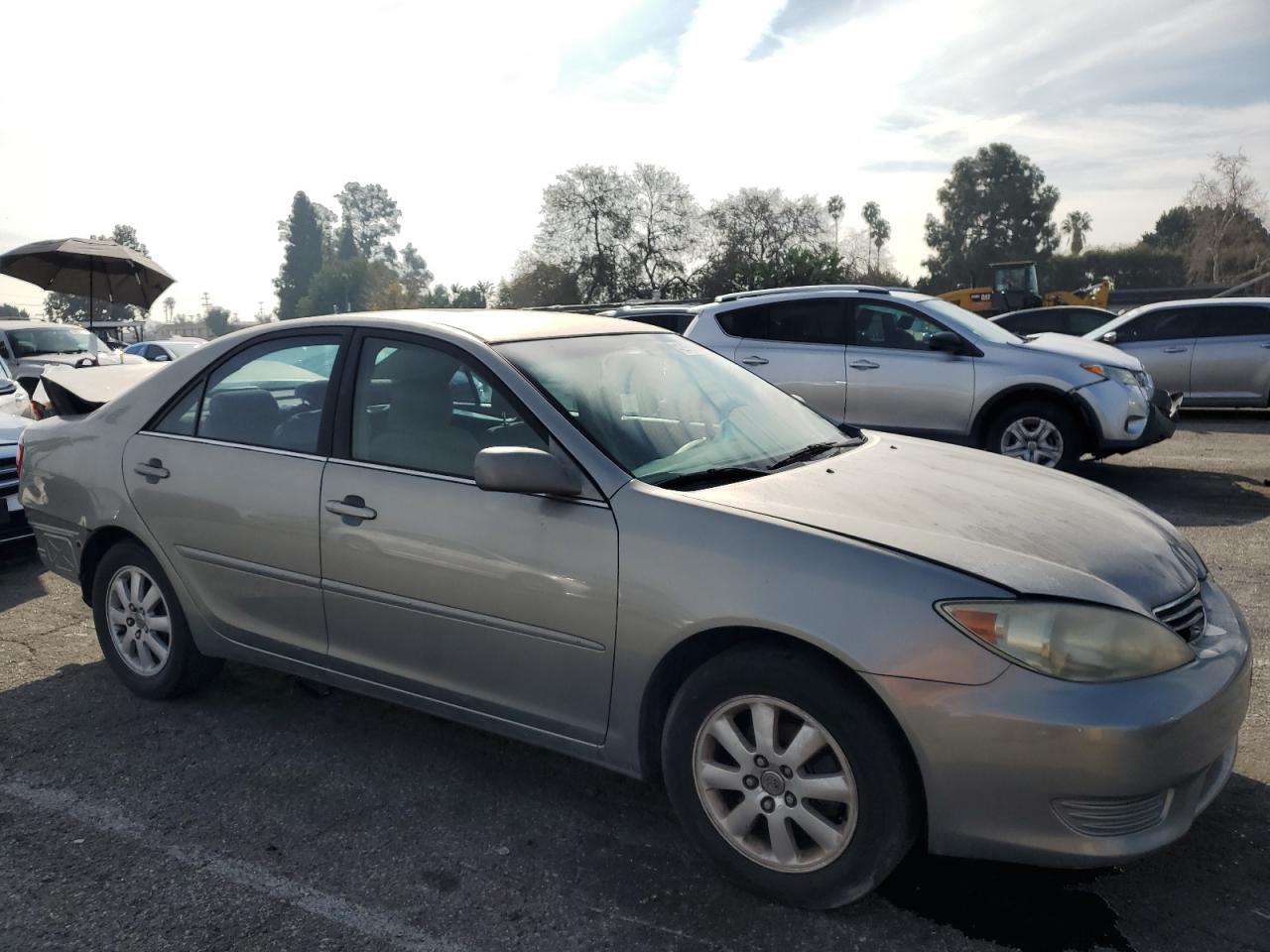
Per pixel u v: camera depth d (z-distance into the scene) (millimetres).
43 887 2781
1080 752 2264
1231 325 12047
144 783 3383
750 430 3439
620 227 53000
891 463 3348
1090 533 2809
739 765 2625
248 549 3566
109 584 4105
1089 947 2418
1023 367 7828
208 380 3842
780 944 2461
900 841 2443
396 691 3328
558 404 3072
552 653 2898
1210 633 2674
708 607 2582
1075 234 98125
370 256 135750
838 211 70375
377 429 3338
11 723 3895
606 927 2551
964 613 2355
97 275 13484
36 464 4336
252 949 2490
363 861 2883
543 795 3266
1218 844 2846
